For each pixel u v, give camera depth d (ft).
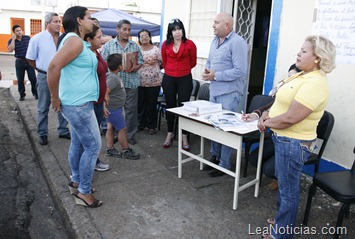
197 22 17.61
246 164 11.65
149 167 12.48
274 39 12.70
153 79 15.93
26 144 15.90
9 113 21.45
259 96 12.59
